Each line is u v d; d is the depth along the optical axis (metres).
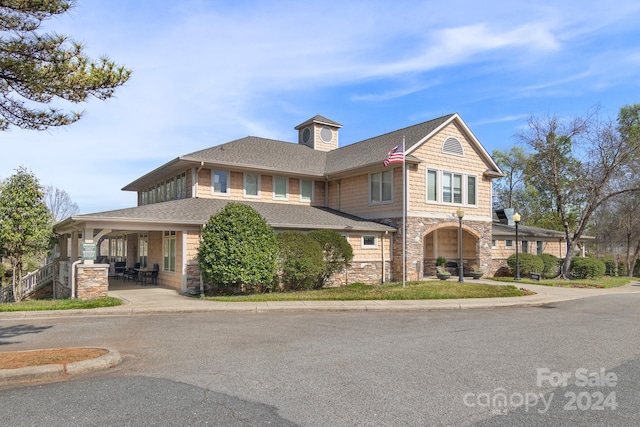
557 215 38.94
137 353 7.23
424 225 21.08
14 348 7.60
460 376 5.84
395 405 4.75
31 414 4.50
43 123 7.17
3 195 16.89
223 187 20.97
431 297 14.40
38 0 6.32
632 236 33.03
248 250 14.94
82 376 5.94
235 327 9.62
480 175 23.55
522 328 9.58
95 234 15.30
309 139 28.27
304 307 12.34
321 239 17.45
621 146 22.97
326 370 6.12
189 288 16.44
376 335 8.71
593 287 19.80
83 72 6.87
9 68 6.52
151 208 17.36
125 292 16.36
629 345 7.85
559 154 25.31
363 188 22.59
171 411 4.57
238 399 4.94
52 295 20.69
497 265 25.89
